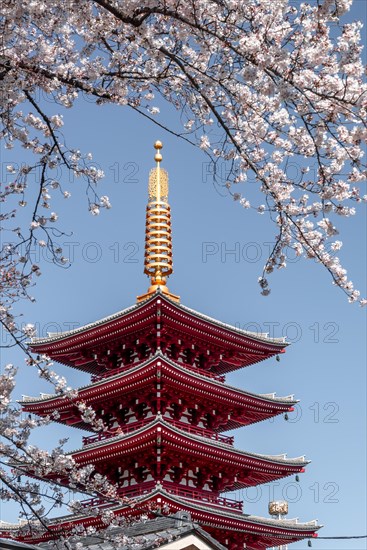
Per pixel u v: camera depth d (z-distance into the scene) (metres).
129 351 54.50
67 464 19.64
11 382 18.75
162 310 50.50
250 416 55.44
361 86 14.21
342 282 15.91
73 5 17.05
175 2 15.47
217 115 15.39
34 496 18.38
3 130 18.78
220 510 49.62
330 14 13.16
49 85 18.55
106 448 49.22
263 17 14.18
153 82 17.73
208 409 53.00
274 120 15.42
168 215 57.28
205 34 15.67
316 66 14.29
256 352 55.81
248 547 52.75
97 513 21.17
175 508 46.66
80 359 56.16
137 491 49.22
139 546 21.91
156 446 48.19
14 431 18.70
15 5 15.94
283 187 15.95
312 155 15.59
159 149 59.38
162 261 55.47
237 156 16.67
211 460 50.88
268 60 13.71
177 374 49.34
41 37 18.53
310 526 53.25
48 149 19.00
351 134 14.73
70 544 21.52
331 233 15.52
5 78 16.78
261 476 55.00
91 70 17.47
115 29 17.59
